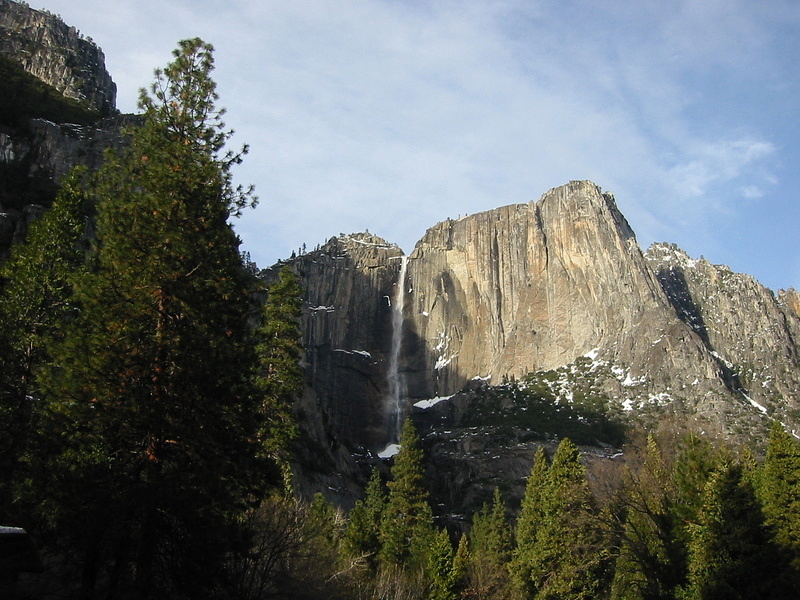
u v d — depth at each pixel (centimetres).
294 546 3133
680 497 4484
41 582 2450
